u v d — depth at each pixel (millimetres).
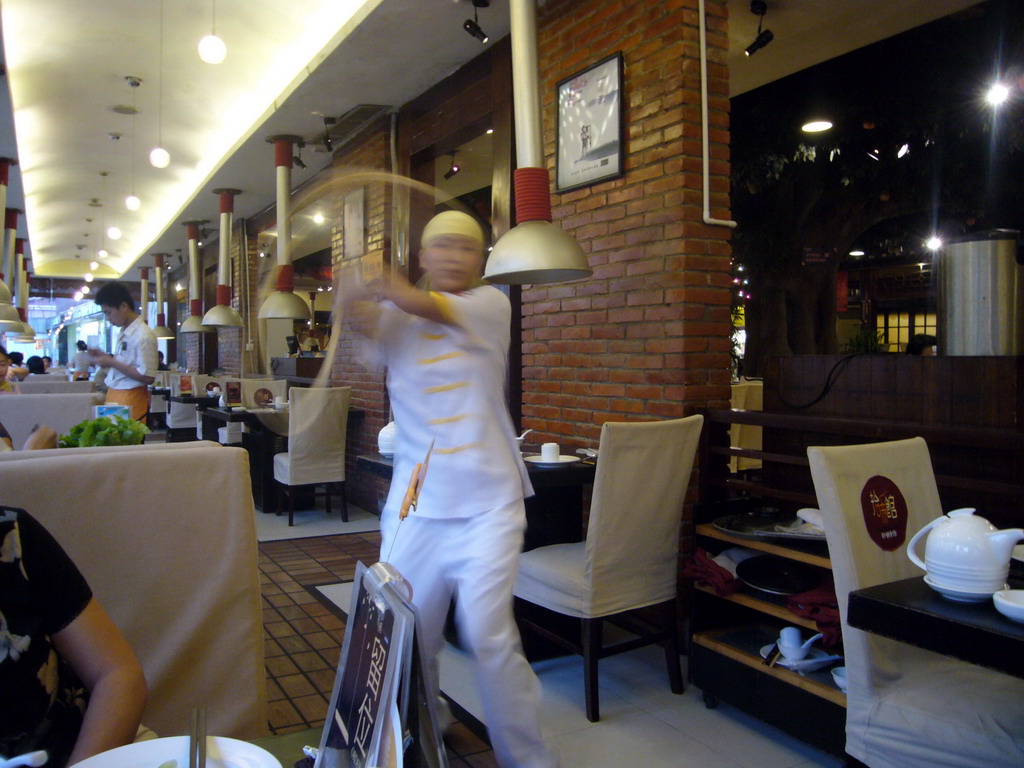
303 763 867
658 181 3354
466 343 1993
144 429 2379
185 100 6570
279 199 6656
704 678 2711
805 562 2449
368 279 1913
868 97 5848
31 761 903
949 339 2729
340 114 5965
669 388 3287
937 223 7426
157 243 12688
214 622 1409
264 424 6207
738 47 4562
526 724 1989
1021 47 5113
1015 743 1548
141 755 808
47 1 4809
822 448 1905
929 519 2082
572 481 3016
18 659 1044
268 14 4992
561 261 2838
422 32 4504
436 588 2023
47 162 8516
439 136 5305
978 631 1314
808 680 2340
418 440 2016
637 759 2346
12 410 3357
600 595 2607
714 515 2928
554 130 4000
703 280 3283
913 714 1698
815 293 7312
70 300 23656
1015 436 2072
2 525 1096
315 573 4402
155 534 1386
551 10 4039
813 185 7055
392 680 601
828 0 3975
